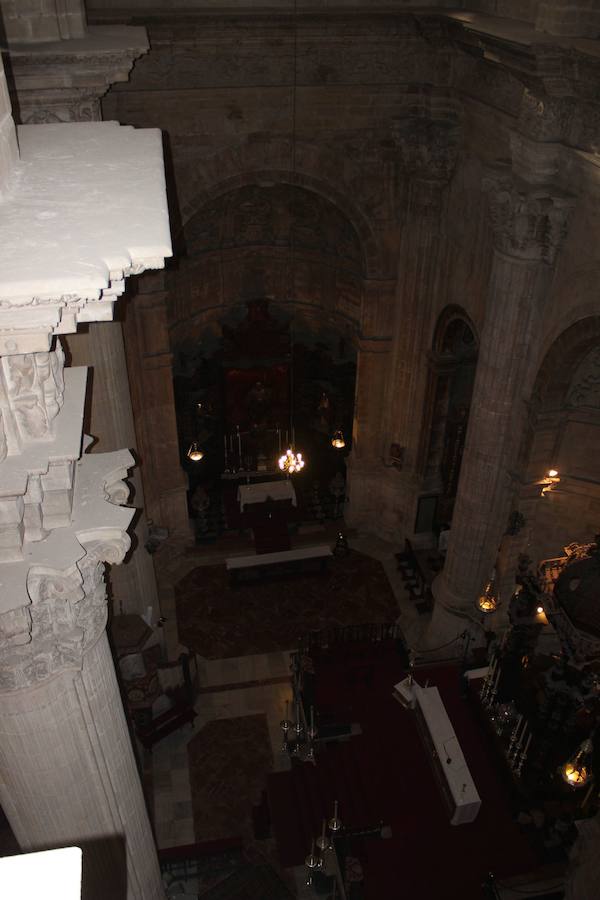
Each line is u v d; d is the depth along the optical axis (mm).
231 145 17531
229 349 24031
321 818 14984
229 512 24062
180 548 22766
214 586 21609
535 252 13562
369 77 16969
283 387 25188
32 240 3834
